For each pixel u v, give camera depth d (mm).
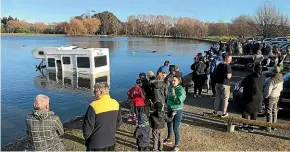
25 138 8648
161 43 77562
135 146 7301
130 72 25797
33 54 26328
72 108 13734
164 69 10602
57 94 16875
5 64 31188
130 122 9078
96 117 4738
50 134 4586
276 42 30922
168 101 6988
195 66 11914
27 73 25172
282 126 7430
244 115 8133
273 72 7922
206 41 80000
